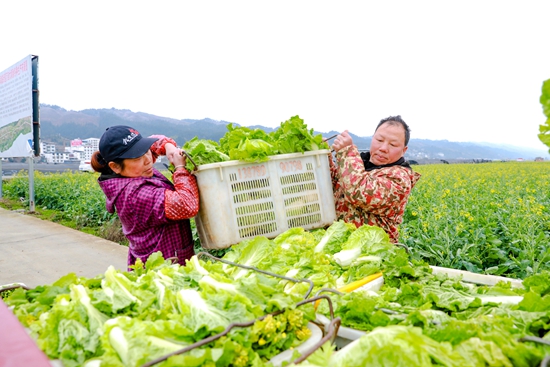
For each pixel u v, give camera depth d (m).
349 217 4.07
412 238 7.65
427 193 14.18
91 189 16.34
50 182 20.36
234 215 3.27
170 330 1.59
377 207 3.69
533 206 8.75
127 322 1.62
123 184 3.45
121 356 1.47
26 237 10.22
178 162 3.36
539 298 1.99
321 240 3.30
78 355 1.60
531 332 1.81
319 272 2.67
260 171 3.37
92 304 1.87
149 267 2.67
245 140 3.50
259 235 3.16
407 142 4.05
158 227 3.58
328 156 4.00
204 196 3.28
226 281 2.04
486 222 8.66
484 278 2.85
